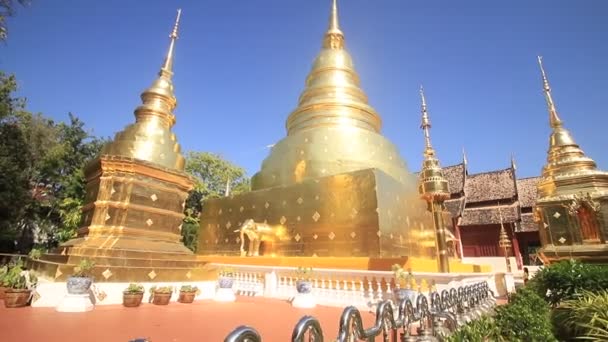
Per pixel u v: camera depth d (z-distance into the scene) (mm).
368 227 12250
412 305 4070
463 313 5527
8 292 7043
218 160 33219
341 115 18219
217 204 17953
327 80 19875
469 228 32906
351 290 9242
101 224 9438
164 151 11281
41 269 8812
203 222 18328
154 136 11328
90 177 10594
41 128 25031
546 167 16469
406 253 13359
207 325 6293
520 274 24688
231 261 13781
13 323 5754
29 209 23906
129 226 9773
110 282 8328
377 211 12219
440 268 9750
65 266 7859
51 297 7391
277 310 8375
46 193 25906
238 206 16859
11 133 21812
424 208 16391
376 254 11750
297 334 2396
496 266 29203
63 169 26734
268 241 14820
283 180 16969
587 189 14078
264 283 11305
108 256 8625
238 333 2078
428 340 3848
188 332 5684
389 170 16328
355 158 15883
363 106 18891
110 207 9625
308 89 20188
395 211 13359
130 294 8062
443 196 10172
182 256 10250
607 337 5859
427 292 8266
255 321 6793
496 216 31656
